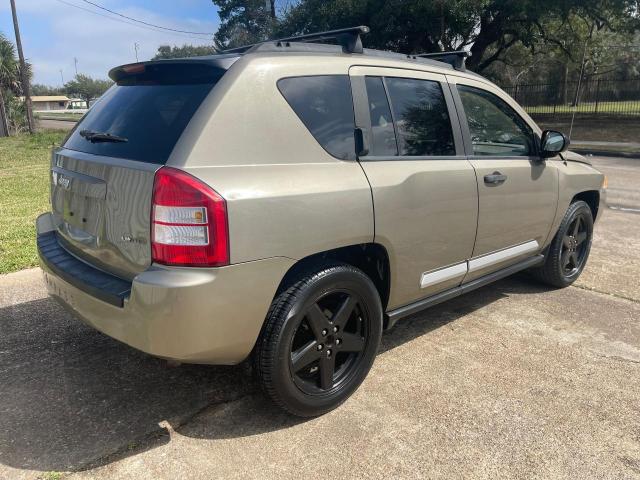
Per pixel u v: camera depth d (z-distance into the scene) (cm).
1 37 3077
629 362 354
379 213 297
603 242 642
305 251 267
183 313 236
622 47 3484
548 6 1941
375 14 2109
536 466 256
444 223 342
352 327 311
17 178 1240
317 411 290
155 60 287
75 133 331
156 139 260
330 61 300
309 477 248
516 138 417
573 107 2855
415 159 329
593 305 453
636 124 2372
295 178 266
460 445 271
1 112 2952
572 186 462
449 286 369
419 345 379
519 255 424
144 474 249
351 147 298
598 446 271
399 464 257
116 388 322
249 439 275
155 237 241
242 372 342
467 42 2308
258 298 254
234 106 257
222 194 240
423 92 347
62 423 287
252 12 3531
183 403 307
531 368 346
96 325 271
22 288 482
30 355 362
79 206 295
